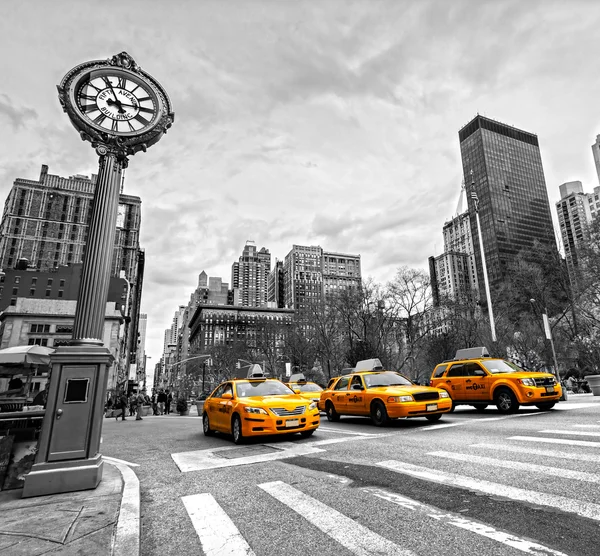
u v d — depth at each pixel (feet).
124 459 25.36
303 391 56.95
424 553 10.03
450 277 194.80
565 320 130.31
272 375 192.44
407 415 34.17
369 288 146.30
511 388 39.86
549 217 208.33
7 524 12.55
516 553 9.79
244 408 29.91
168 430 44.09
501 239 186.50
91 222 19.75
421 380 167.43
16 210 367.04
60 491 16.17
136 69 23.00
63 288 237.86
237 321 417.49
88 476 16.75
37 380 141.38
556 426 28.89
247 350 225.97
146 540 11.69
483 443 23.80
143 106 22.93
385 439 27.81
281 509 13.97
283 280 554.05
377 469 18.94
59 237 375.25
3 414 16.57
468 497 14.15
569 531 10.84
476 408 48.80
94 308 18.45
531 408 45.50
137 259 449.48
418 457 21.07
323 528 12.00
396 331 146.41
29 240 364.58
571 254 121.90
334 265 399.24
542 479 15.70
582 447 21.12
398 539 10.94
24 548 10.74
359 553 10.23
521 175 212.64
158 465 22.79
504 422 32.99
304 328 178.60
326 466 20.35
